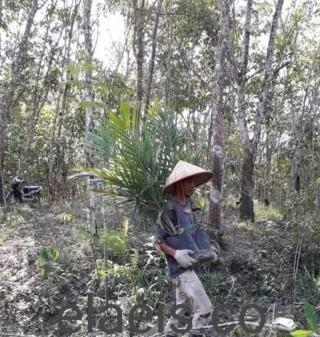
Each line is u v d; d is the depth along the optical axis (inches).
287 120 693.3
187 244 157.6
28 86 662.5
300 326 223.1
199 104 616.7
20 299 246.7
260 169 719.7
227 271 287.4
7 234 350.3
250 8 404.5
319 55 559.2
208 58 642.8
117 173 174.2
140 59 498.0
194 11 599.8
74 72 270.1
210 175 164.1
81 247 292.0
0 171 538.9
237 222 396.5
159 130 181.5
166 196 167.3
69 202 523.8
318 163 428.1
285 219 382.3
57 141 689.0
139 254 272.7
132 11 641.0
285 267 299.9
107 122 183.9
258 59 573.9
